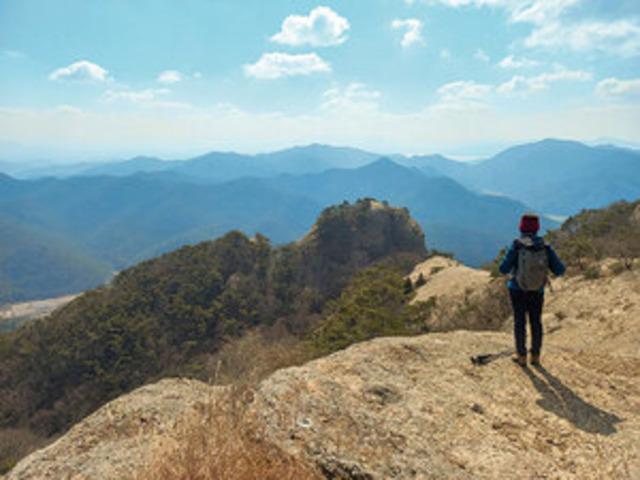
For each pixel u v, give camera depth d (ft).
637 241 54.24
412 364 19.61
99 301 381.81
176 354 314.96
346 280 404.98
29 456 15.25
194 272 405.39
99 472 12.48
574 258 61.36
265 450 11.62
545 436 14.38
